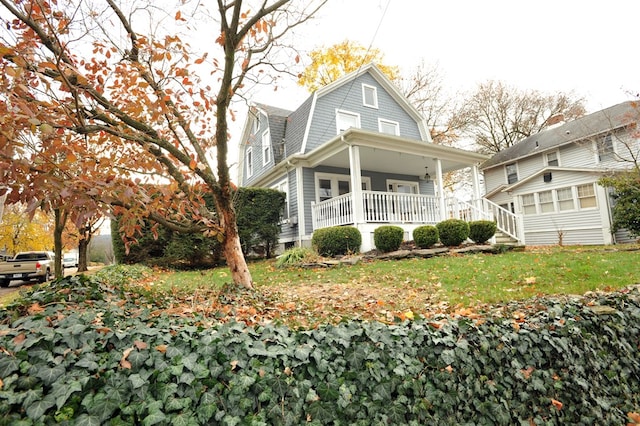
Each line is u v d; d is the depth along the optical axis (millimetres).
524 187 16641
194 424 1423
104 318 1971
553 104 23859
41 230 17578
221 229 4496
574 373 2471
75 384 1344
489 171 21297
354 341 1919
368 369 1839
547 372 2371
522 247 9977
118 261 9945
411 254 8750
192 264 10297
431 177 15625
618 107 15258
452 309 3771
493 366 2201
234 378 1578
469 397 2043
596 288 4539
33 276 12172
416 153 11008
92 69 3781
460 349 2094
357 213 9727
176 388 1494
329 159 11867
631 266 5828
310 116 12734
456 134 24047
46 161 2365
